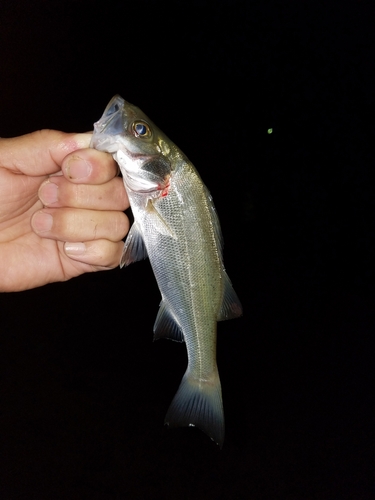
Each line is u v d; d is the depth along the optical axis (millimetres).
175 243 241
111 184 237
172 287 245
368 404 556
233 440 512
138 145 226
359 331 635
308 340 617
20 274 276
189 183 240
